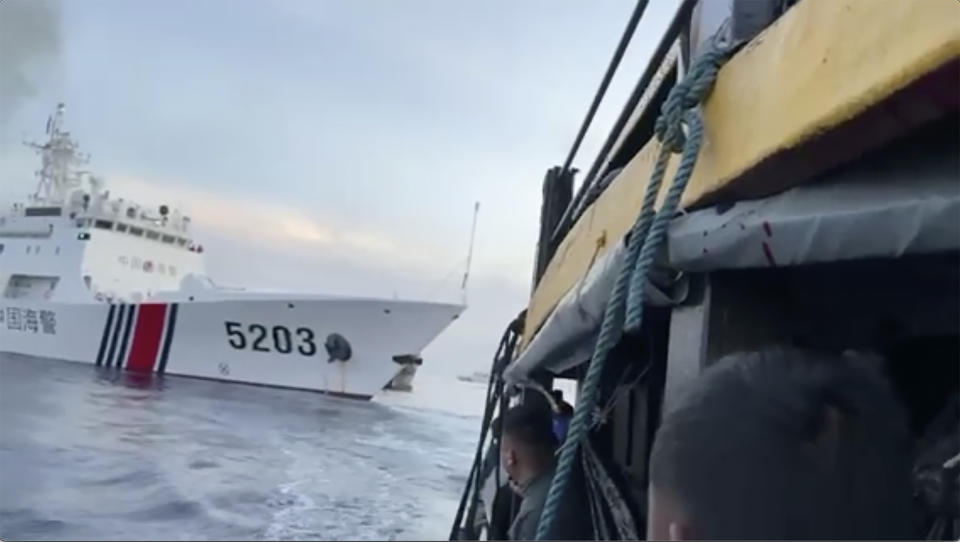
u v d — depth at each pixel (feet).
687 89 5.23
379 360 77.25
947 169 3.56
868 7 3.60
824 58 3.87
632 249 5.15
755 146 4.37
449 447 54.54
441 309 78.28
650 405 8.71
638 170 7.45
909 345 5.23
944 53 3.14
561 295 11.36
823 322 5.01
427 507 39.27
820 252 4.04
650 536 2.87
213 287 63.46
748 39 5.23
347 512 36.73
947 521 2.96
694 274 5.31
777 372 2.90
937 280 4.68
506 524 15.57
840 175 4.07
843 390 2.81
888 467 2.72
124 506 18.04
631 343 9.24
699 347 5.12
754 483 2.60
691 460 2.70
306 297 72.43
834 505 2.59
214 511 30.66
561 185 17.58
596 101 10.75
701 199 5.08
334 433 56.29
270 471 39.63
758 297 5.09
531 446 9.52
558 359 12.10
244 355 68.59
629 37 8.23
